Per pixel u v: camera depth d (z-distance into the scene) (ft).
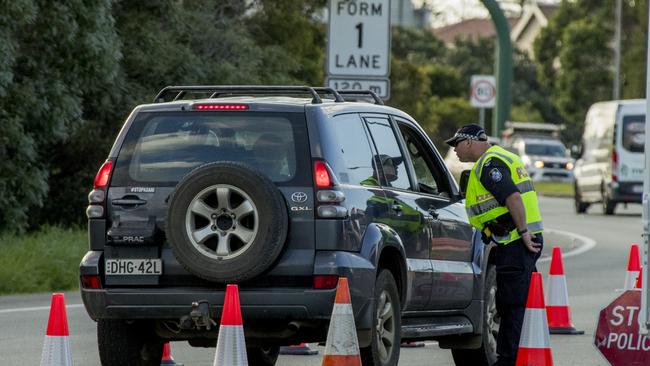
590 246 233.55
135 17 213.87
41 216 218.18
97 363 101.50
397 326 88.63
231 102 85.76
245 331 84.64
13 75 183.42
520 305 91.40
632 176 320.91
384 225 87.66
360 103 91.35
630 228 283.59
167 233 82.23
